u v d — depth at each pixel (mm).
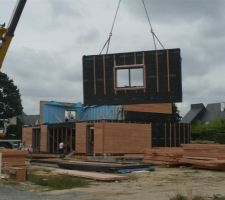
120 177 19391
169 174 22031
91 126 35312
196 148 25281
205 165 24125
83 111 43875
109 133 34156
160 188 16875
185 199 13555
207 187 17219
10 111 79500
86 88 39062
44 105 45406
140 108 39125
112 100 38406
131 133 35125
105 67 38500
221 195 14742
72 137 37531
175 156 25844
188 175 21672
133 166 23062
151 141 36000
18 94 80750
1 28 26641
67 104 45031
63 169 24125
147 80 37375
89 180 19281
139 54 37531
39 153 37219
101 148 33906
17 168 19328
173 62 36688
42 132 39969
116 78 38219
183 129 37625
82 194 15234
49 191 16062
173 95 36750
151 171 23516
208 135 66875
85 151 35250
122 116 38688
